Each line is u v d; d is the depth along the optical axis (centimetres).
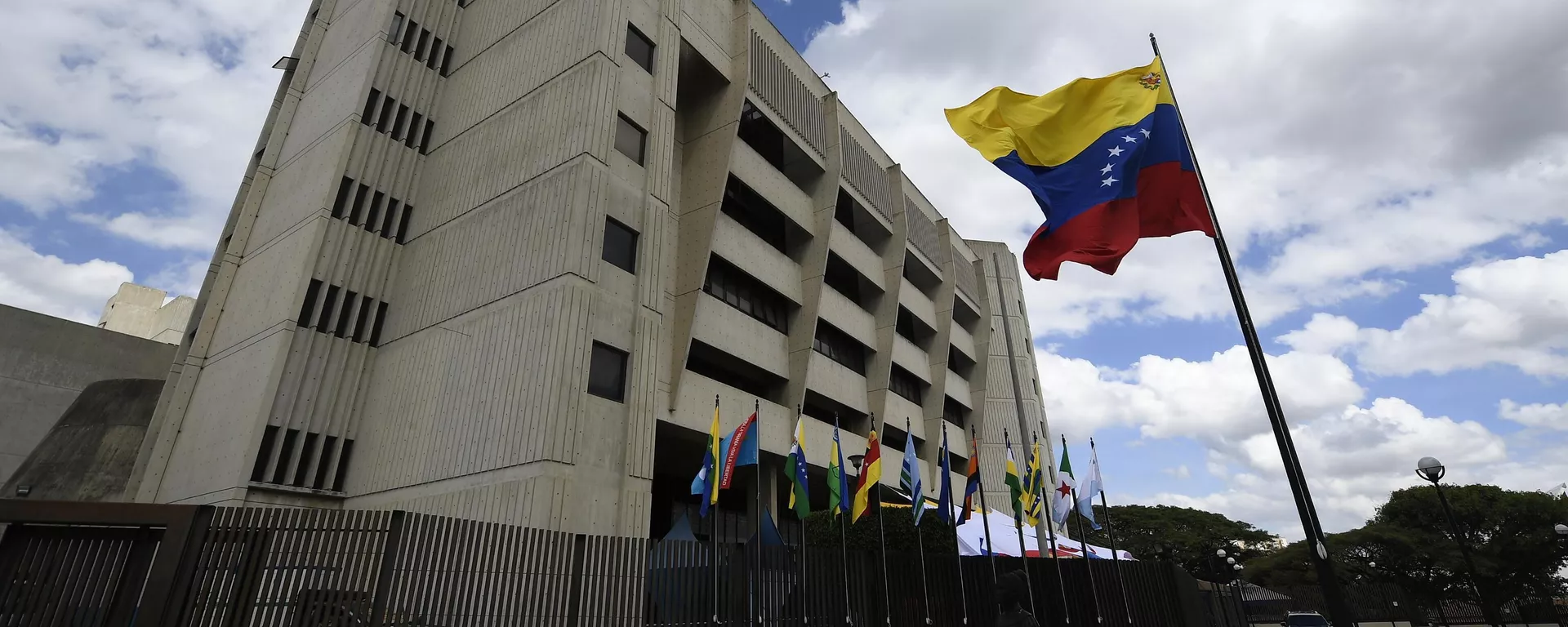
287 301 2162
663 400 2236
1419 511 5244
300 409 2080
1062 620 1521
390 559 1002
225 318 2450
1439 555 4834
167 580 843
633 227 2072
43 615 798
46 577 815
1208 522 7200
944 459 1569
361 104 2452
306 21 3158
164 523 870
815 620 1336
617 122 2138
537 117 2209
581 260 1873
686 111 2772
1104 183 1111
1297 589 4150
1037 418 4666
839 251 3234
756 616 1292
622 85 2189
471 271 2127
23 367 3003
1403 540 4981
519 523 1620
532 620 1105
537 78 2305
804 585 1354
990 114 1250
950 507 1544
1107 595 1616
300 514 963
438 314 2156
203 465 2103
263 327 2209
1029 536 2220
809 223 3061
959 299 4366
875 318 3481
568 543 1182
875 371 3372
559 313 1805
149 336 5909
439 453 1903
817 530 1916
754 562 1331
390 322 2311
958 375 4462
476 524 1102
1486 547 4822
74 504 831
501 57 2509
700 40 2633
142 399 2523
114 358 3262
